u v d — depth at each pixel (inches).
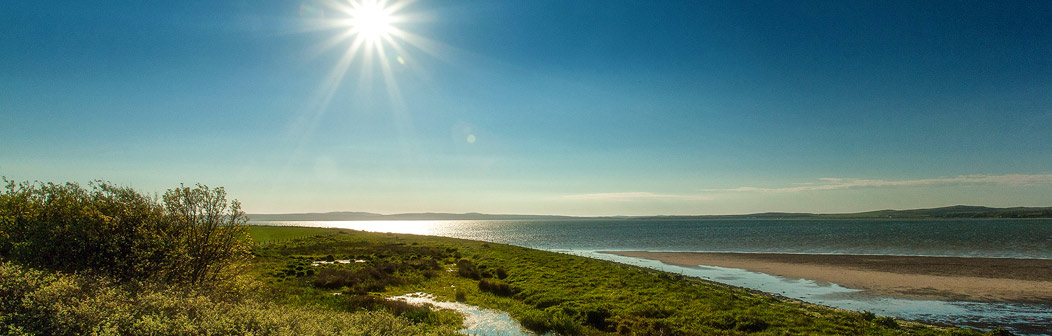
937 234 4045.3
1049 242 2785.4
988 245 2625.5
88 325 294.7
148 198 602.2
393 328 470.3
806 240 3415.4
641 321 743.7
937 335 692.7
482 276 1309.1
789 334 671.8
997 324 815.7
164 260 568.1
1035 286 1208.8
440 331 522.0
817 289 1214.9
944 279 1342.3
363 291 983.0
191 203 615.2
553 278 1181.7
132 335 292.0
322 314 510.0
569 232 6097.4
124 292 405.4
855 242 3088.1
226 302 479.5
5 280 339.0
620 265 1630.2
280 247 2063.2
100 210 563.5
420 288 1069.1
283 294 853.2
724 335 677.3
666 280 1206.9
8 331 267.7
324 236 3009.4
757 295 1051.9
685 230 6102.4
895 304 1002.1
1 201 523.8
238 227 650.2
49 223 520.1
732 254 2303.2
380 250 2101.4
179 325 312.0
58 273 405.4
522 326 727.1
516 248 2252.7
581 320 757.9
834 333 682.8
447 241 2906.0
